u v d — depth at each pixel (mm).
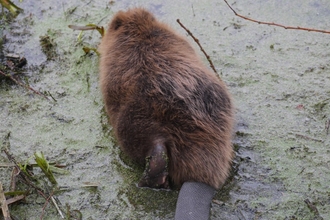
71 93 2975
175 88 2588
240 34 3186
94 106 2922
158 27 2789
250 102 2896
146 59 2666
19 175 2672
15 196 2609
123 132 2607
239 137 2777
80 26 3121
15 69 3062
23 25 3262
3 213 2543
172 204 2594
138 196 2621
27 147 2789
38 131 2842
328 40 3129
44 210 2600
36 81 3023
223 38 3176
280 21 3232
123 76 2658
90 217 2580
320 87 2930
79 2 3381
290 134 2781
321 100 2883
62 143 2799
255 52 3102
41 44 3168
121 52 2732
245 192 2617
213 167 2580
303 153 2717
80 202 2619
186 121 2570
